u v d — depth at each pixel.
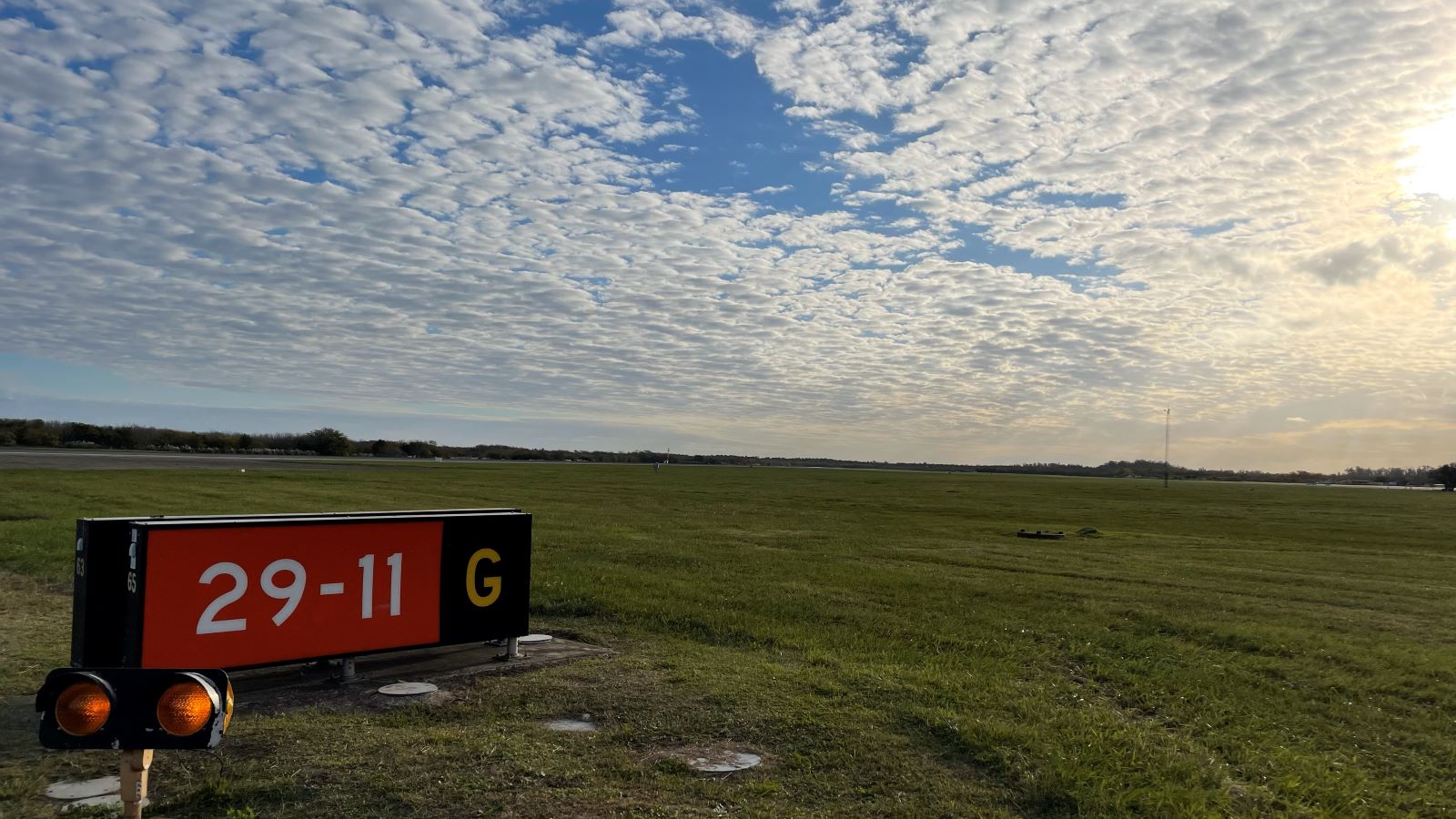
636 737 6.24
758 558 17.94
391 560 7.75
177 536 6.58
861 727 6.54
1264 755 6.58
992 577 16.55
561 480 59.84
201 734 3.42
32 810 4.73
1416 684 9.20
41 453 60.59
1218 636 11.28
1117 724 7.00
